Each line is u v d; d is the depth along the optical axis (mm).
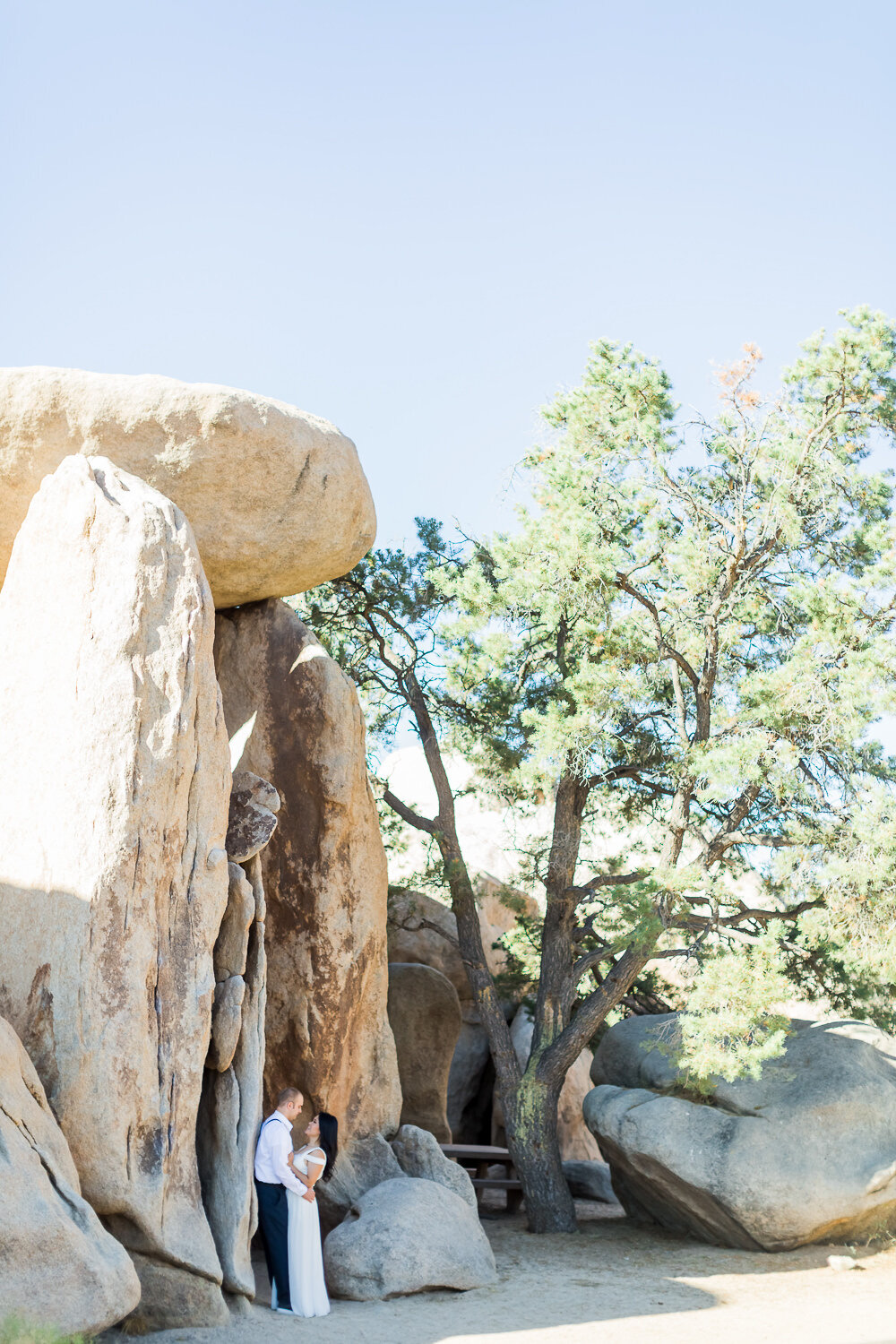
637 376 15609
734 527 15195
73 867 9070
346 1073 12562
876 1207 12703
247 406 11656
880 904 13211
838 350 14094
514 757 16375
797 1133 13062
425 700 17312
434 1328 9172
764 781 13930
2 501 11438
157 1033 9016
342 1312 9797
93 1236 7484
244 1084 10016
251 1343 8391
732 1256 12617
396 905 21625
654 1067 15102
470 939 16281
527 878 17875
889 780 14234
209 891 9648
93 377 11469
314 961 12406
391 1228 10781
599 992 15133
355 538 13008
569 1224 14562
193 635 9703
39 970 8930
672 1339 8805
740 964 12844
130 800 9141
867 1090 13438
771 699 13445
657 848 16016
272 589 13094
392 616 17141
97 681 9453
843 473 14633
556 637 16703
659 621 15211
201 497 11711
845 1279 11359
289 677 13008
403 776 27734
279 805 11344
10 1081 7820
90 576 9789
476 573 15188
